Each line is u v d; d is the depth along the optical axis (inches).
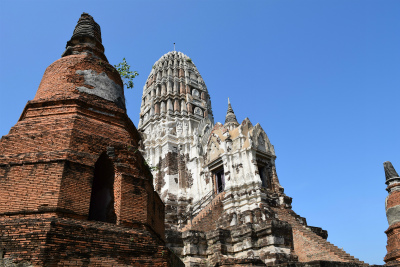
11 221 380.8
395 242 1063.0
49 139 452.4
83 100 509.0
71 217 406.3
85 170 441.7
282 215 1238.9
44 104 504.4
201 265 1016.2
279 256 989.2
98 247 391.2
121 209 447.8
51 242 360.8
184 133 1958.7
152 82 2255.2
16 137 459.8
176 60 2311.8
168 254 448.1
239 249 1066.1
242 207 1264.8
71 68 545.0
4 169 426.0
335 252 997.2
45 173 419.5
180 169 1796.3
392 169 1192.8
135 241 424.8
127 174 478.9
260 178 1437.0
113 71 588.4
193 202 1646.2
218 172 1534.2
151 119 2084.2
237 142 1435.8
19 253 353.1
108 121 526.9
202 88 2293.3
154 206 544.7
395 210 1106.1
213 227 1262.3
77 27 644.1
